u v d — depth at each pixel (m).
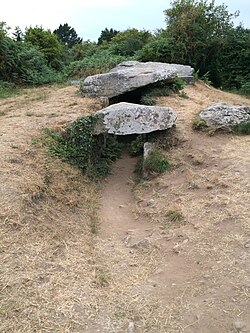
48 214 4.53
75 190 5.41
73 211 4.92
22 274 3.47
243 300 3.21
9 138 5.95
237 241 3.96
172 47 15.08
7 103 9.07
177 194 5.29
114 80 8.22
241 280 3.43
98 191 5.79
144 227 4.80
